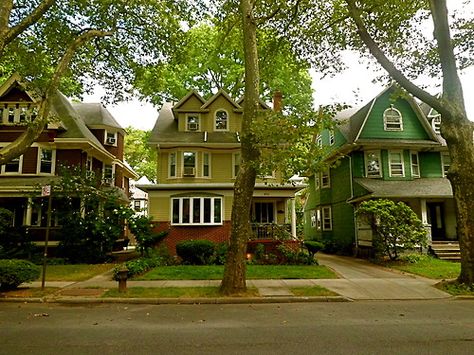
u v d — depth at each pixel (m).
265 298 8.53
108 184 20.83
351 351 4.71
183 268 13.31
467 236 9.72
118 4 13.68
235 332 5.69
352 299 8.68
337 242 22.45
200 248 15.10
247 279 11.09
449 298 8.85
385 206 15.59
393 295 9.10
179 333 5.63
